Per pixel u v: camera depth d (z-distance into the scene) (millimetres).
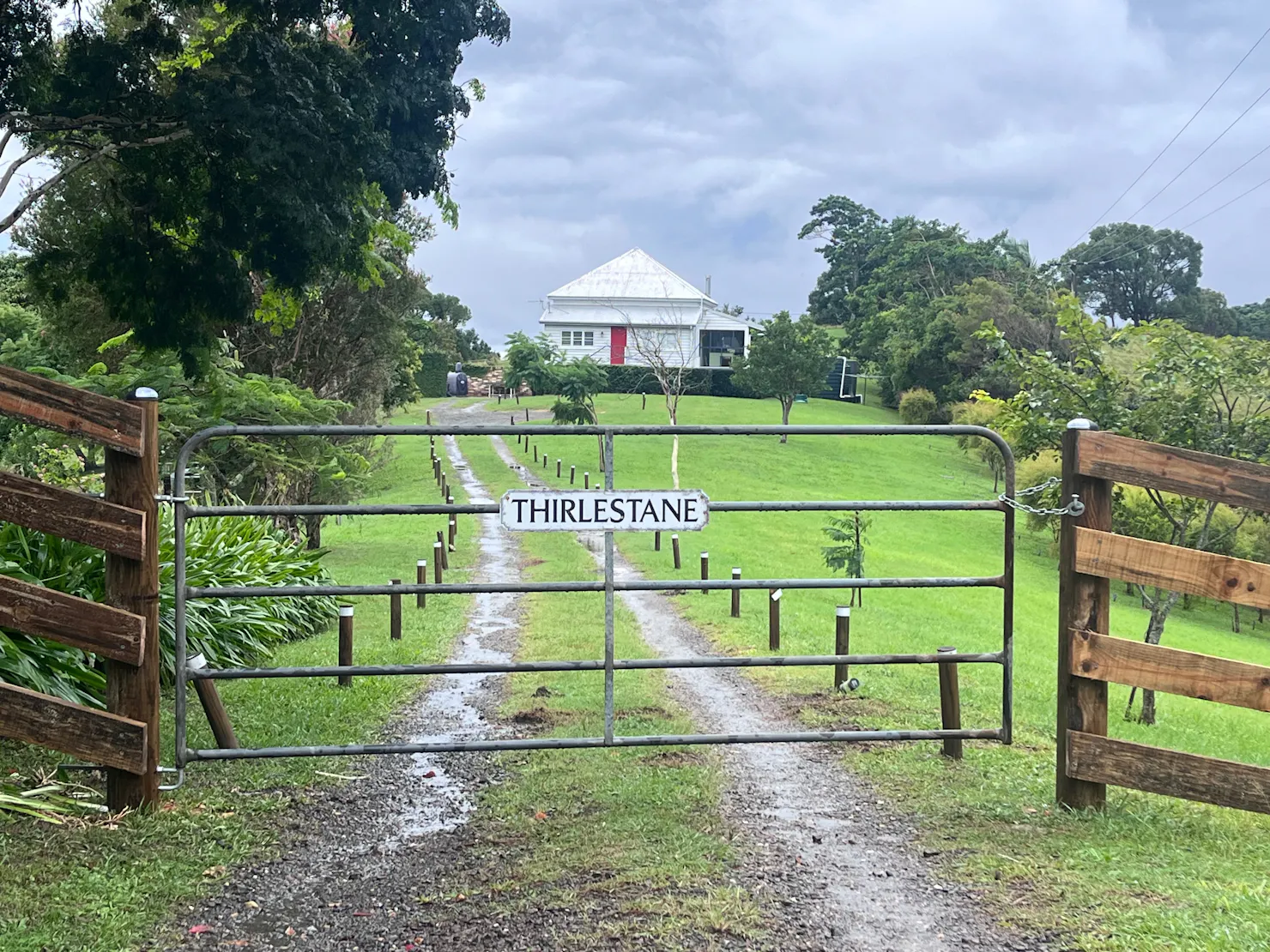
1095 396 10625
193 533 9977
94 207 14844
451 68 10141
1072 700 4980
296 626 12289
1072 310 10781
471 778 5785
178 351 10594
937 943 3520
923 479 48062
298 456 17266
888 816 4938
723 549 25469
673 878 4078
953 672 6062
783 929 3629
